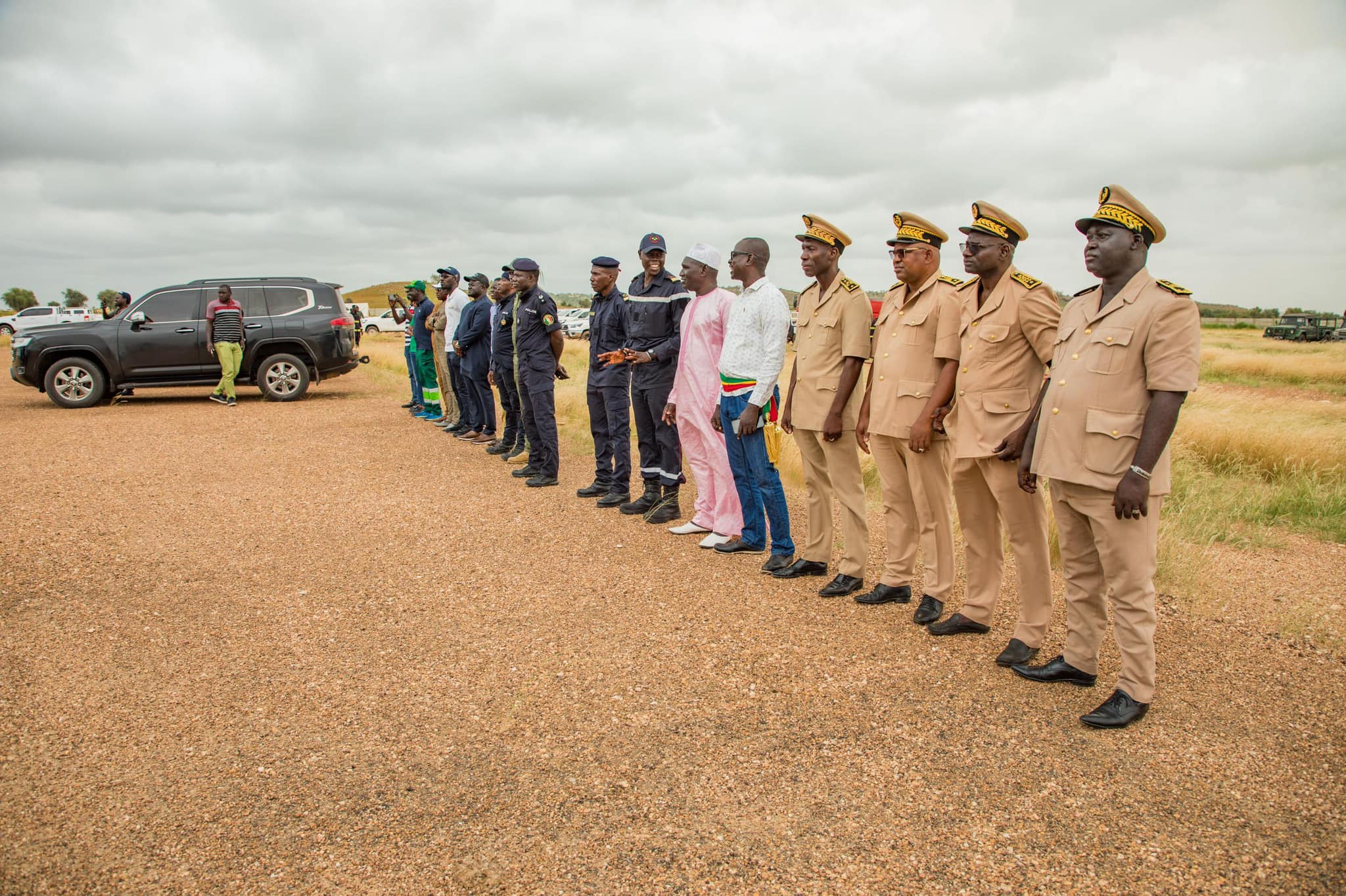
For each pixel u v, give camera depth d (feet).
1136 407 9.60
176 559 16.69
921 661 11.92
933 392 12.78
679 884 7.38
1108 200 9.70
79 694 11.06
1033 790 8.74
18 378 40.52
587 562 16.56
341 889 7.34
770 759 9.38
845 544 14.76
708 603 14.26
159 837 8.09
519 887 7.36
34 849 7.89
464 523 19.39
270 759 9.50
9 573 15.75
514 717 10.43
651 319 19.08
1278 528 21.17
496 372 26.76
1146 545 9.86
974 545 12.66
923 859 7.66
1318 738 9.80
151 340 41.27
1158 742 9.68
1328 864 7.54
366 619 13.66
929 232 12.76
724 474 17.29
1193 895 7.16
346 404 42.04
